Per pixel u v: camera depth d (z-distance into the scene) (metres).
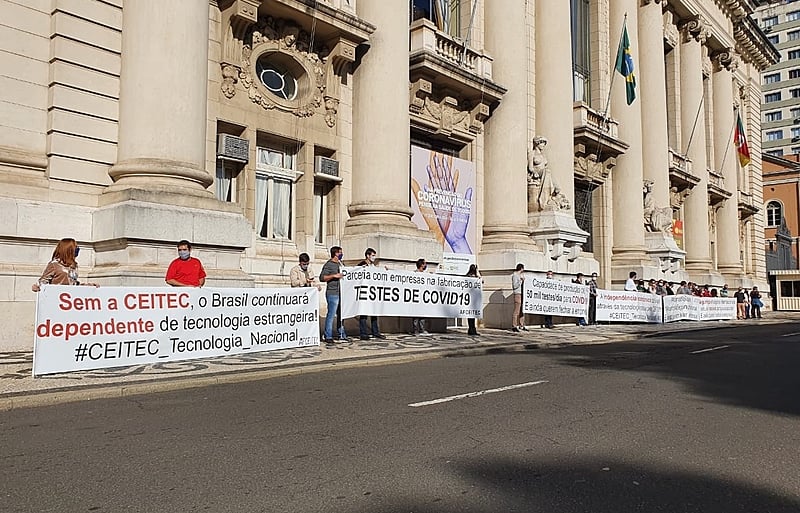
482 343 13.34
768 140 92.25
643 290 24.00
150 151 11.44
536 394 7.48
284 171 15.39
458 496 3.99
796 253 56.31
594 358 11.47
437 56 17.80
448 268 18.69
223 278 11.47
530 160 21.00
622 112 27.11
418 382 8.26
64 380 7.69
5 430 5.56
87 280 10.71
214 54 13.82
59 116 11.23
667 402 7.15
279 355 10.42
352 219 15.99
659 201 29.23
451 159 19.09
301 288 11.59
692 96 34.38
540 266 19.62
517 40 20.42
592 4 26.95
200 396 7.19
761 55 44.78
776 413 6.62
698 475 4.52
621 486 4.25
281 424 5.81
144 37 11.59
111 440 5.23
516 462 4.73
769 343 15.13
